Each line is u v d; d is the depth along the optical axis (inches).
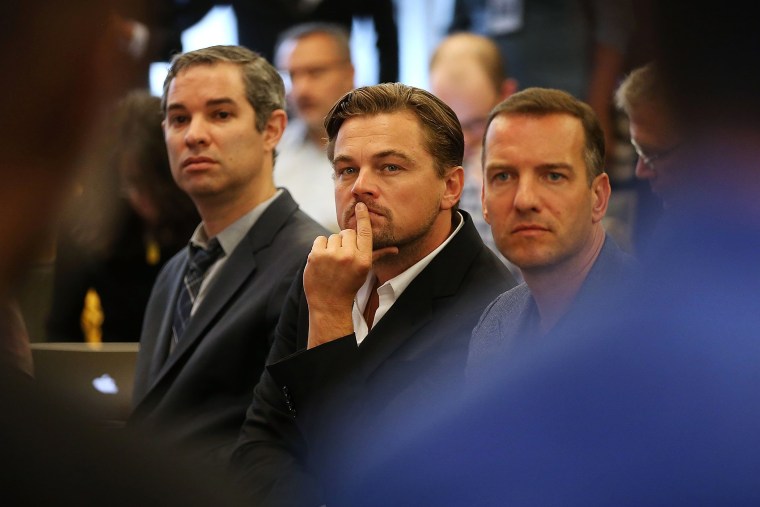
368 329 323.9
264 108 386.9
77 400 77.2
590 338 121.6
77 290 486.0
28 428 73.3
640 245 294.2
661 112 88.5
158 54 92.5
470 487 164.6
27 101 73.3
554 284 276.1
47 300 478.9
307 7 750.5
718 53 78.6
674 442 108.1
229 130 378.9
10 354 79.0
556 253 273.0
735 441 104.1
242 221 381.4
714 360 101.9
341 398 278.4
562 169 274.4
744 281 94.7
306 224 379.9
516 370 154.7
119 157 480.4
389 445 255.8
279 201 384.2
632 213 528.7
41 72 73.1
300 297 331.3
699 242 96.2
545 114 278.1
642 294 112.9
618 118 561.3
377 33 770.8
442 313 309.3
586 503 118.6
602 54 603.8
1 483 71.7
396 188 308.5
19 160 74.1
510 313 284.8
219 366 352.8
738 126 81.6
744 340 98.8
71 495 72.1
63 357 402.0
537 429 132.0
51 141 74.5
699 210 95.0
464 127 593.3
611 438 115.3
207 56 386.6
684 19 78.8
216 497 76.4
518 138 276.8
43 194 75.1
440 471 186.7
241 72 384.8
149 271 491.8
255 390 329.7
